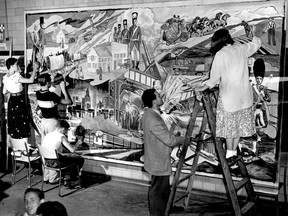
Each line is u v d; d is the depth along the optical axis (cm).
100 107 596
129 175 596
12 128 630
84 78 605
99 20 583
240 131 405
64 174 611
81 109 613
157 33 538
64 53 619
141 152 570
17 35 668
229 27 488
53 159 546
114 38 573
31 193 362
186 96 524
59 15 618
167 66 534
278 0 458
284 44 461
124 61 568
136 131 570
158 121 421
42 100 616
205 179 534
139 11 548
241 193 513
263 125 481
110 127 591
